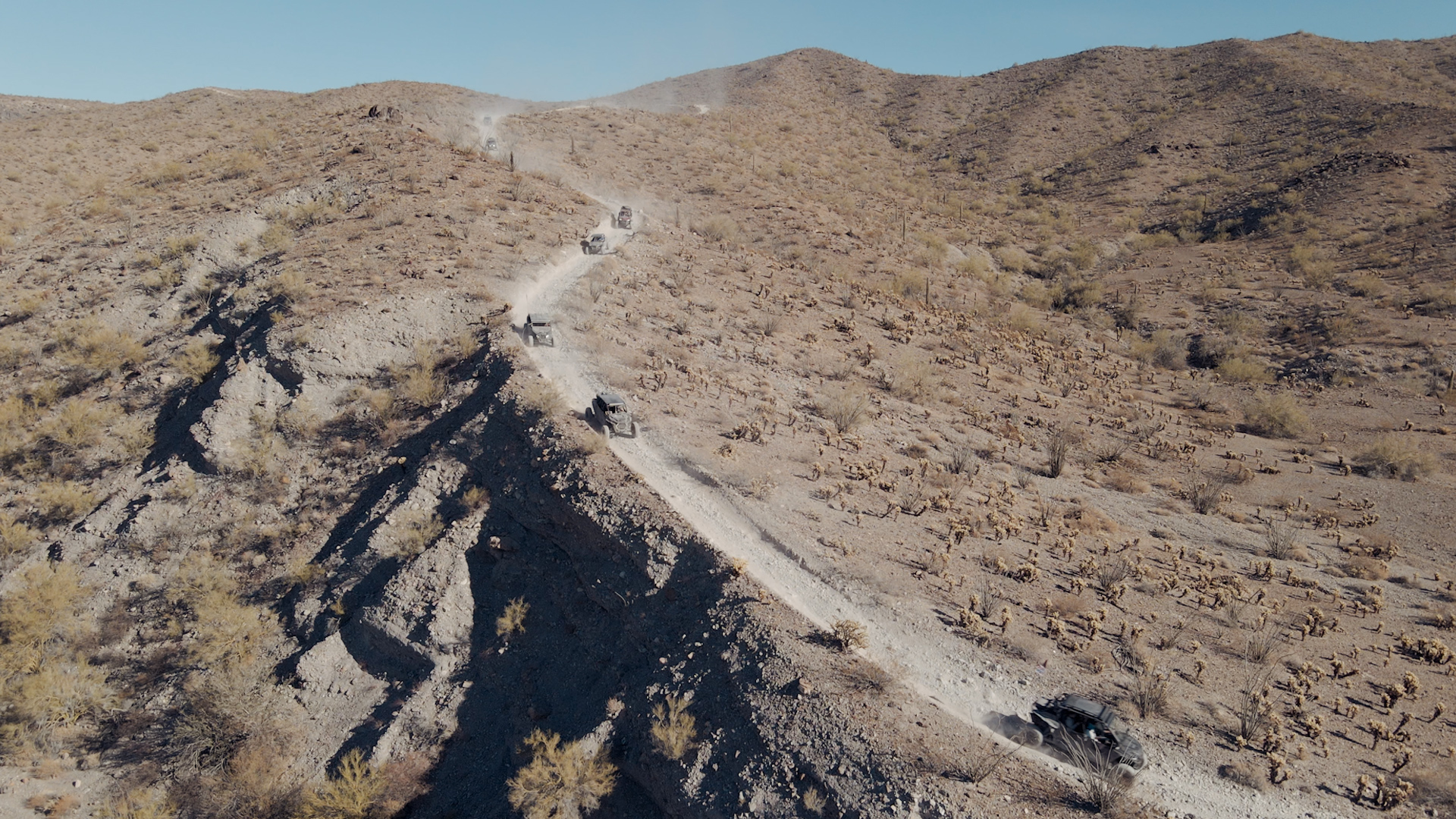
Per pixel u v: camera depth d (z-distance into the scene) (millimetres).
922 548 28250
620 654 24547
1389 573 30594
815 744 19328
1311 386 53469
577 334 41062
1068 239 92375
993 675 22109
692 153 94375
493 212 55438
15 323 44219
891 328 54344
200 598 29094
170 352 41188
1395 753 20188
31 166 77938
